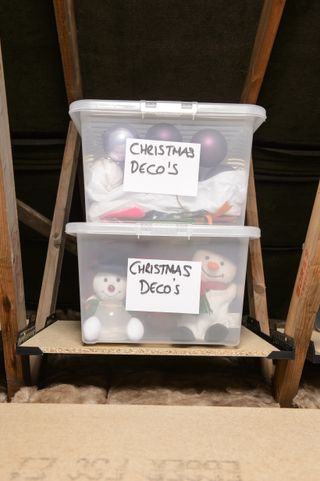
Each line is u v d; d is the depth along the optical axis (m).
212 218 0.92
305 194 1.44
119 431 0.75
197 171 0.91
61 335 1.02
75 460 0.67
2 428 0.75
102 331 0.94
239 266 0.94
